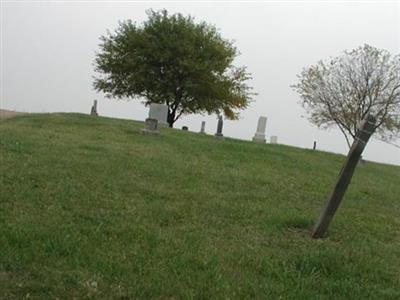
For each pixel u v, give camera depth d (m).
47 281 4.73
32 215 6.67
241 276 5.54
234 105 54.41
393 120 36.06
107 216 7.12
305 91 39.19
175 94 50.53
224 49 51.66
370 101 36.19
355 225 8.77
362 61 37.09
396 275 6.27
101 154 12.70
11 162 9.98
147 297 4.73
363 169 22.78
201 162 14.09
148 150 15.05
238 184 11.20
